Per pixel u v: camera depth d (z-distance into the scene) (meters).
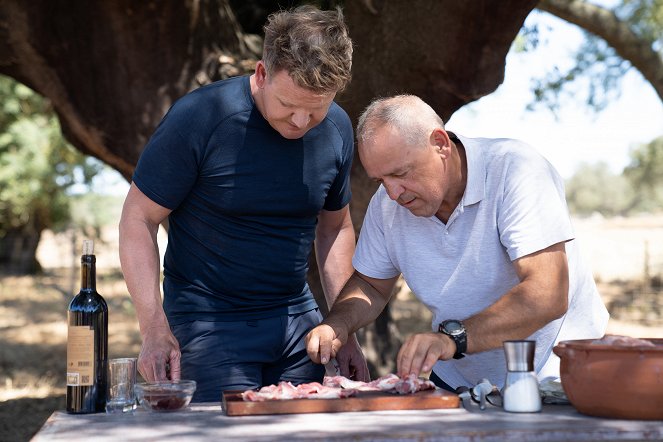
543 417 2.08
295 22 2.62
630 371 1.99
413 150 2.60
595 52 8.61
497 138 2.87
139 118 4.73
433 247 2.90
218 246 2.96
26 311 14.99
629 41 7.43
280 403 2.19
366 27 4.61
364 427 1.97
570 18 7.39
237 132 2.89
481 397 2.22
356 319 2.98
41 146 16.16
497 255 2.81
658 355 1.98
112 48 4.64
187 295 3.01
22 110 16.22
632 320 14.04
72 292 16.36
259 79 2.82
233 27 4.98
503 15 4.30
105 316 2.34
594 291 2.95
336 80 2.62
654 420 2.00
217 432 1.96
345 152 3.15
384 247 3.05
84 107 4.72
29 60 4.68
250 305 3.01
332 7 4.72
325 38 2.60
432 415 2.13
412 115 2.62
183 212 3.00
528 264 2.64
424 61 4.57
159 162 2.86
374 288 3.12
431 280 2.93
